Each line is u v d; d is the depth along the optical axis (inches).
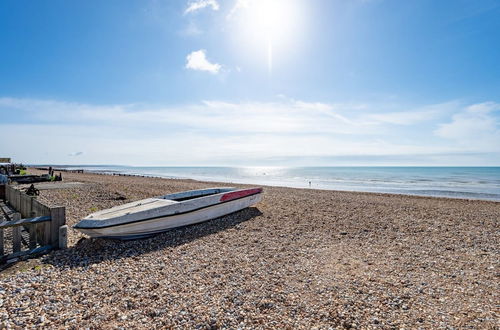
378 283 203.3
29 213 355.6
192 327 144.0
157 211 319.3
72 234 325.1
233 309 162.2
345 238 333.7
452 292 190.4
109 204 536.1
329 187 1232.2
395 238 337.1
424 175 2271.2
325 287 194.7
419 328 145.0
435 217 468.4
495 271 232.2
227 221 398.9
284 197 700.0
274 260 251.6
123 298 173.0
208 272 219.5
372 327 145.9
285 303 170.4
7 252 273.1
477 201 731.4
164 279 204.1
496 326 147.1
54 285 189.2
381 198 750.5
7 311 153.8
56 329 139.6
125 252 266.7
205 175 2429.9
